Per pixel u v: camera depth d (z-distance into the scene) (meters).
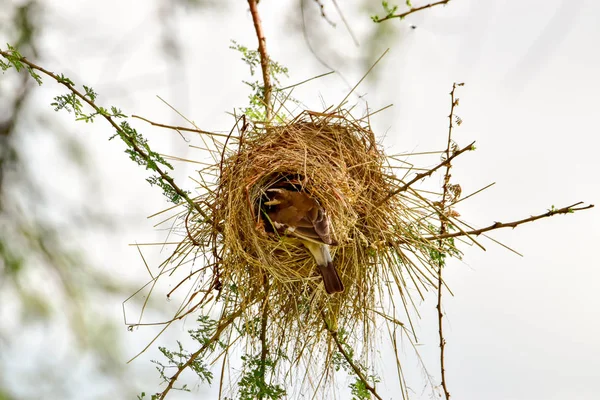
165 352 4.37
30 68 4.30
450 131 5.07
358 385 4.71
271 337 4.95
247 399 4.58
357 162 5.50
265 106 5.73
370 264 5.13
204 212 5.12
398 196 5.22
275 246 5.13
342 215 5.17
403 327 4.99
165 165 4.64
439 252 5.02
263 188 5.41
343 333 5.07
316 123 5.70
